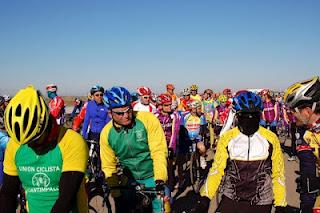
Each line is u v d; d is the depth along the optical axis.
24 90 1.82
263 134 2.60
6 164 2.14
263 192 2.58
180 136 6.16
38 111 1.75
